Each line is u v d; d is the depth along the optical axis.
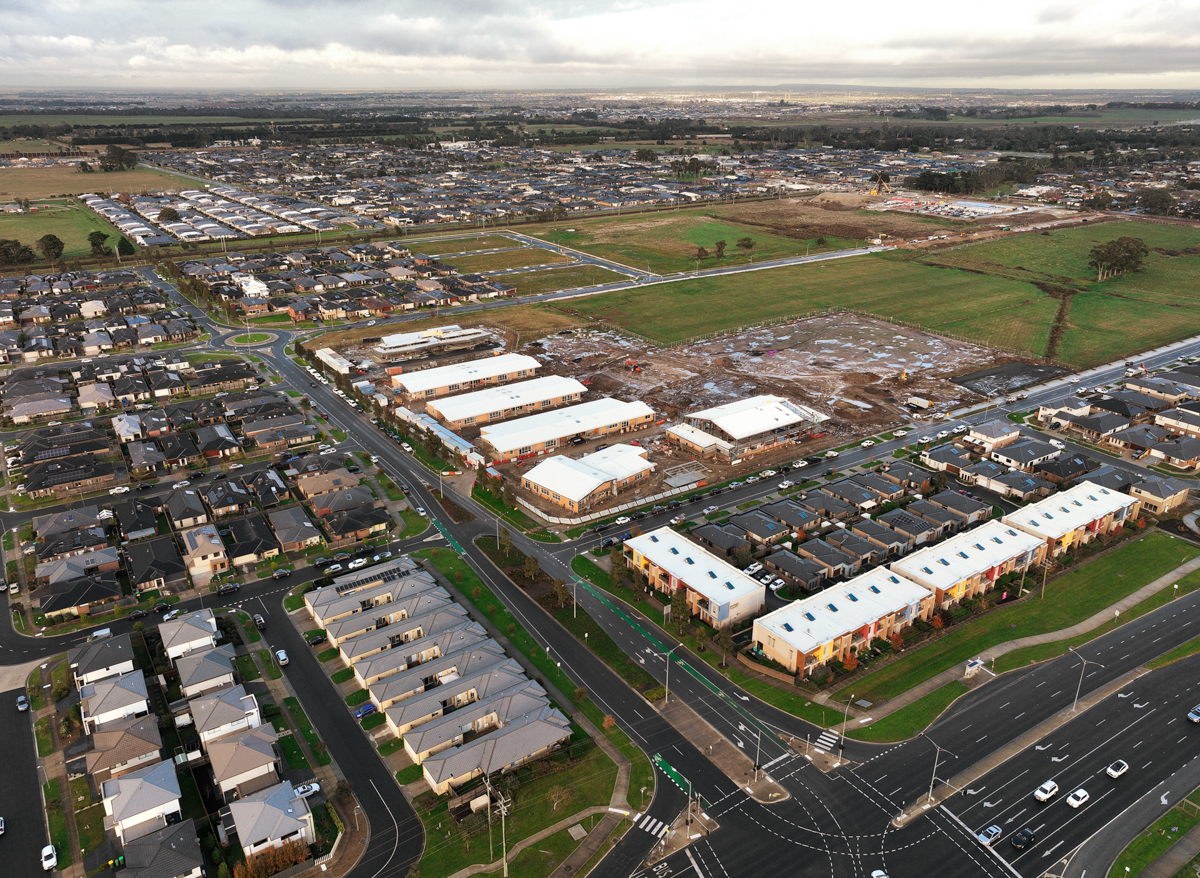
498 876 79.50
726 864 80.94
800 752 95.62
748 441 174.38
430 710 98.62
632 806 88.00
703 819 86.31
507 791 88.56
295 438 176.88
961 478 162.75
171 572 127.94
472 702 102.06
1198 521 146.88
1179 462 166.25
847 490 152.62
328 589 122.12
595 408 189.12
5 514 148.12
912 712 101.94
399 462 169.12
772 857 81.75
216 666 104.75
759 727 99.62
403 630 112.62
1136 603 123.75
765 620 112.06
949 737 97.69
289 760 93.88
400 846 82.81
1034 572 131.00
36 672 108.19
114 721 97.56
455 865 80.69
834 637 109.00
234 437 176.88
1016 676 108.38
